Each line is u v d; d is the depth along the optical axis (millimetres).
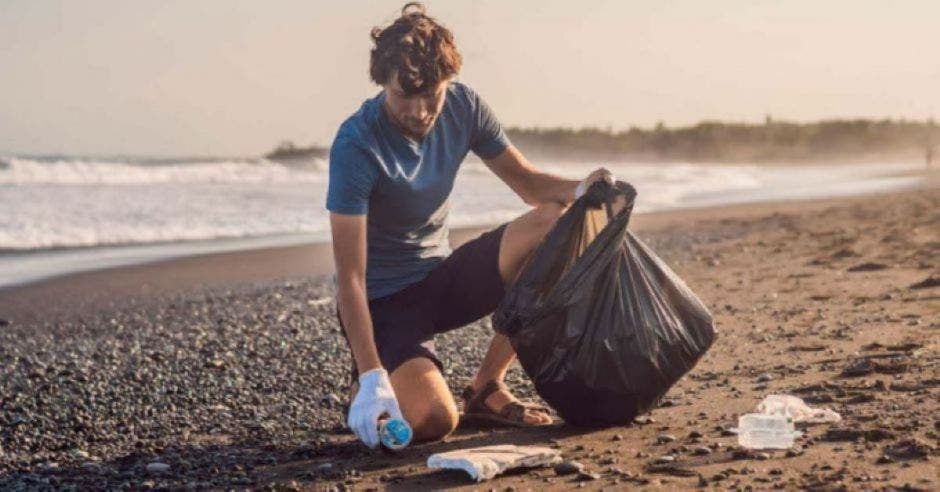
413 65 3309
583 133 104438
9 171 25078
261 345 6449
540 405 4320
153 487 3375
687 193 27125
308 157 40594
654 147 108750
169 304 8773
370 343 3473
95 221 16469
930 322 5699
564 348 3641
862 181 33938
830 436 3438
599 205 3740
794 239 12016
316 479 3334
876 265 8516
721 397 4203
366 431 3354
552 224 3814
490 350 4047
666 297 3764
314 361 5859
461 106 3764
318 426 4285
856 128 111438
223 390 5117
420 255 3854
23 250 13102
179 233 15438
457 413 3729
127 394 5086
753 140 110750
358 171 3484
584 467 3271
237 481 3377
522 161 3959
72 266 11539
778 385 4348
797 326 5906
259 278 10531
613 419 3744
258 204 20984
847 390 4113
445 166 3732
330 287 9664
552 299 3635
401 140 3564
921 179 33562
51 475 3637
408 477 3271
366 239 3713
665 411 4008
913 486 2877
